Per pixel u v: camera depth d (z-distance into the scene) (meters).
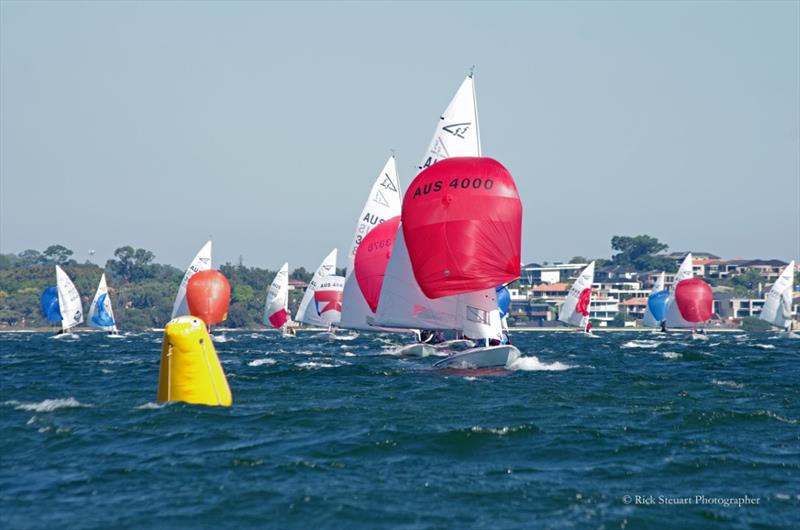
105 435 81.44
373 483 65.12
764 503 61.34
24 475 67.50
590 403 108.12
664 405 107.00
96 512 57.97
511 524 56.12
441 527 55.41
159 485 64.25
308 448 76.44
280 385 126.25
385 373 147.50
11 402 104.69
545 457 74.56
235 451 75.06
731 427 90.12
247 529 54.88
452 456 74.62
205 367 97.94
